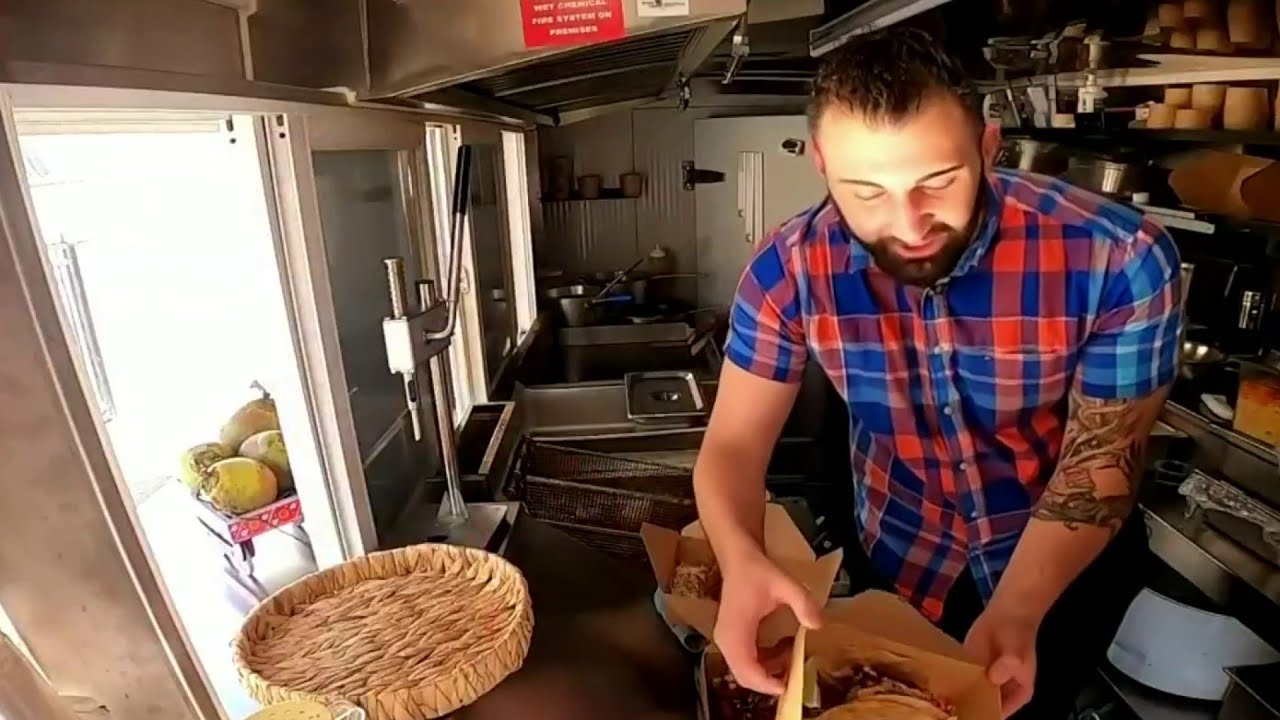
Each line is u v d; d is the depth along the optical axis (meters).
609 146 4.46
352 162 1.53
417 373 1.63
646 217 4.54
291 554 1.42
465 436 2.11
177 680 0.79
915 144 0.85
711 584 1.39
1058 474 1.12
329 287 1.29
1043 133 3.17
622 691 1.14
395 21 1.16
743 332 1.22
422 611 1.16
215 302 1.64
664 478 2.08
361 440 1.53
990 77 3.23
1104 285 1.09
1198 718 2.00
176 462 1.42
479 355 2.50
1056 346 1.14
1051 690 1.41
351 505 1.36
